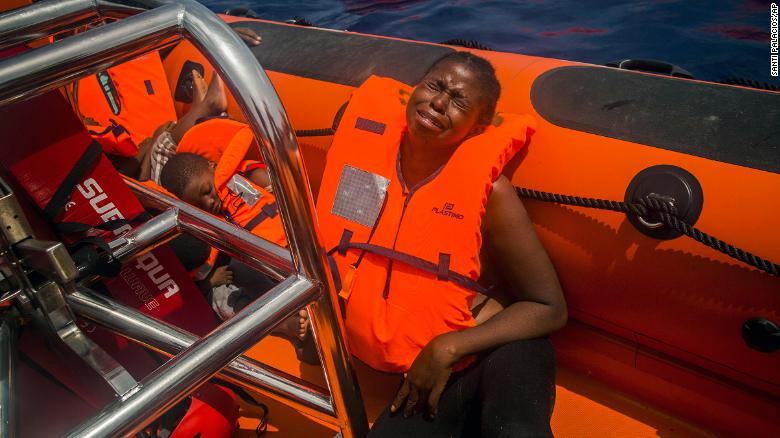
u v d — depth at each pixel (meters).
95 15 0.96
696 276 1.55
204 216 1.24
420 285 1.61
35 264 0.99
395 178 1.71
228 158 2.14
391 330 1.62
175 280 1.41
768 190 1.48
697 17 3.91
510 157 1.67
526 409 1.39
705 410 1.74
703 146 1.58
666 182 1.57
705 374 1.68
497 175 1.60
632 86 1.77
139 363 1.36
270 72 2.35
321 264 1.09
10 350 0.96
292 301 1.06
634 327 1.72
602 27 3.96
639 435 1.76
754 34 3.68
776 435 1.64
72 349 1.05
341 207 1.76
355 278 1.68
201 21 0.92
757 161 1.52
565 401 1.86
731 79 2.01
